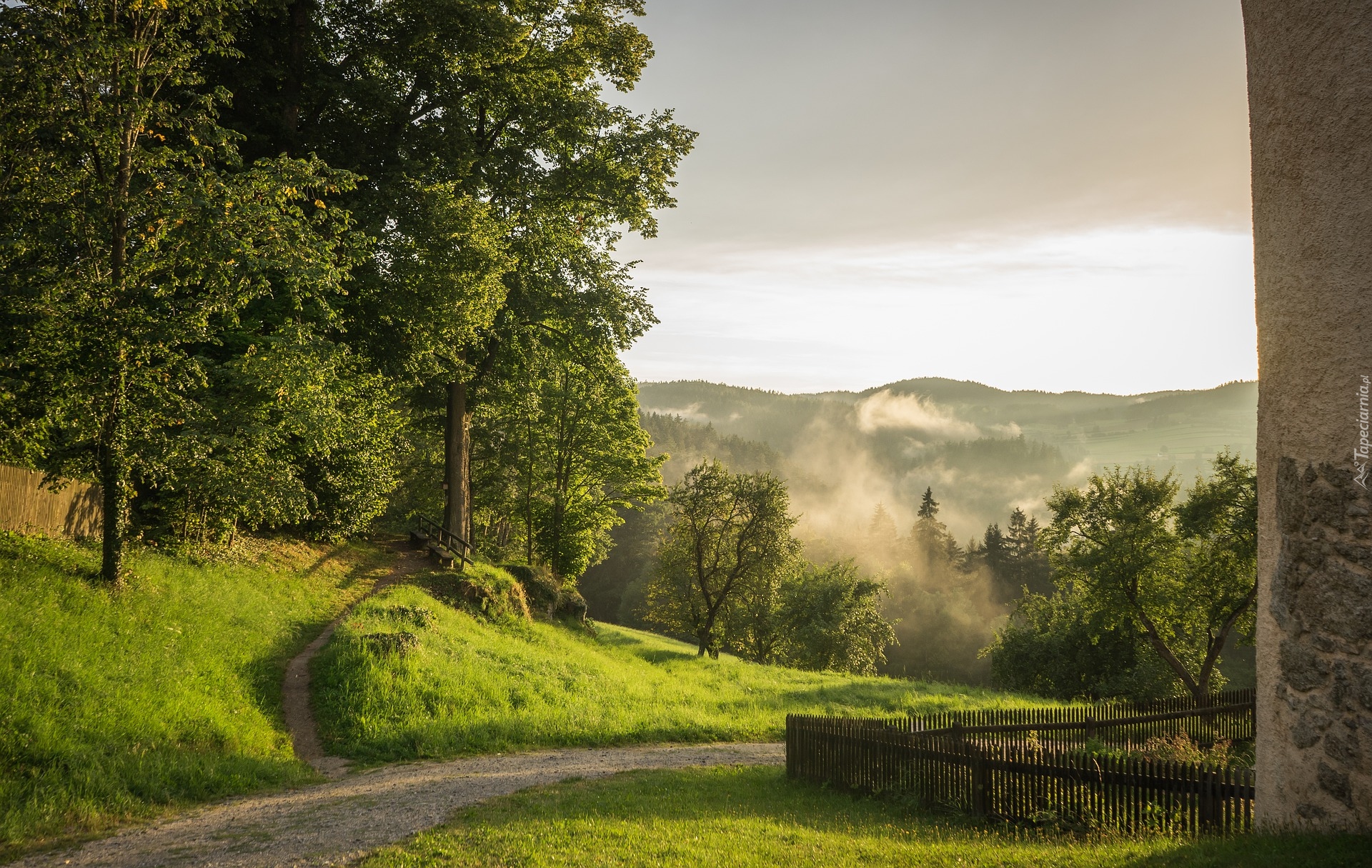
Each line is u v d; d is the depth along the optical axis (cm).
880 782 1140
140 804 951
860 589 5650
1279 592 616
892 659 9112
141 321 1380
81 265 1436
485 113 2861
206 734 1213
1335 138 577
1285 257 614
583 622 3306
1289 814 599
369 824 894
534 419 4141
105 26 1365
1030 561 10312
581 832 830
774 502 4378
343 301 2259
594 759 1496
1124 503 3447
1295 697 598
